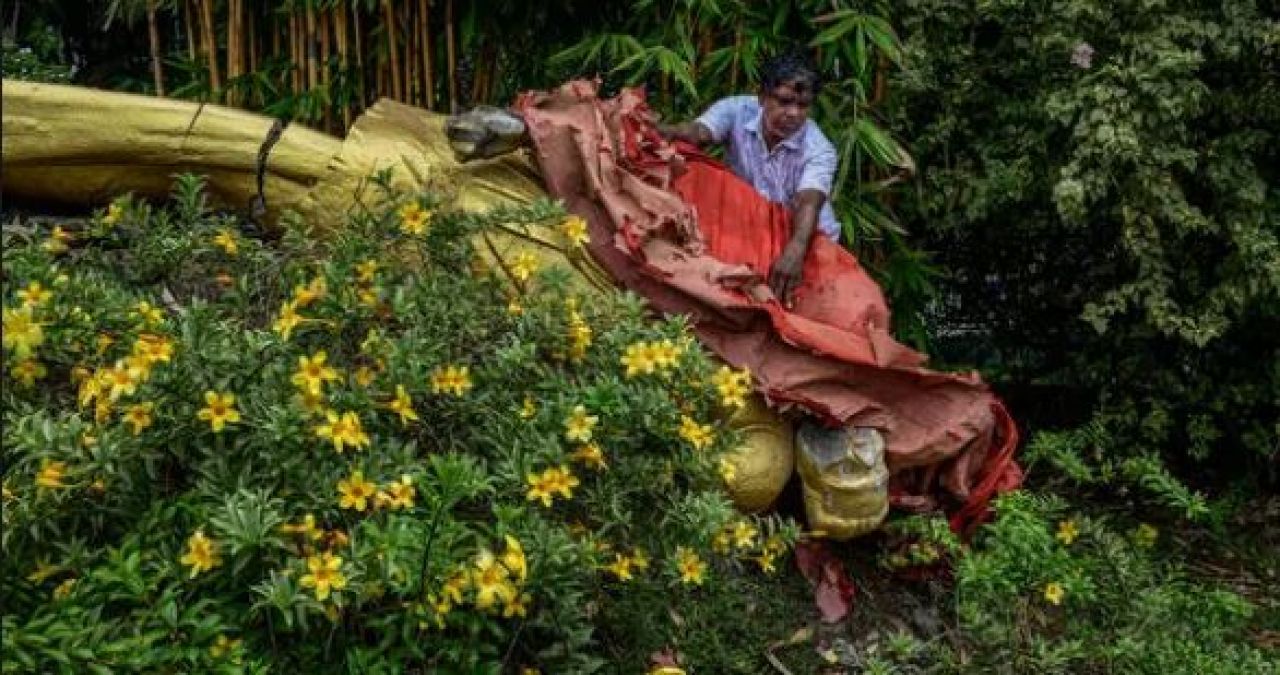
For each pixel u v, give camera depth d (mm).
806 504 2943
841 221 3602
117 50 5652
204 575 1981
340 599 1869
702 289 2848
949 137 4059
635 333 2514
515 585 2045
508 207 2760
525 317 2473
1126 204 3684
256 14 3750
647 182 3018
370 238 2566
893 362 2914
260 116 3031
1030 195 3965
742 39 3551
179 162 3004
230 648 1907
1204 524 4090
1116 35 3703
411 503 2004
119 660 1825
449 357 2361
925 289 3951
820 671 2797
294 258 2609
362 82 3682
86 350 2221
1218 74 3834
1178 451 4469
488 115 2918
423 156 2971
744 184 3186
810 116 3592
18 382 2225
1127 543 3418
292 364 2213
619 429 2314
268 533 1919
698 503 2324
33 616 1904
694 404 2502
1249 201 3762
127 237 2719
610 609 2477
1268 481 4387
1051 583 2809
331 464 2053
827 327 2938
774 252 3150
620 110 3049
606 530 2303
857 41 3414
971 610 2814
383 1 3529
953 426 2973
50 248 2402
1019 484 3137
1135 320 4180
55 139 2930
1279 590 3754
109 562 1965
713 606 2750
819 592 2959
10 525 1921
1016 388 4836
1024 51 3977
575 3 3746
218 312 2320
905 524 2980
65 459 1962
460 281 2535
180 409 2051
